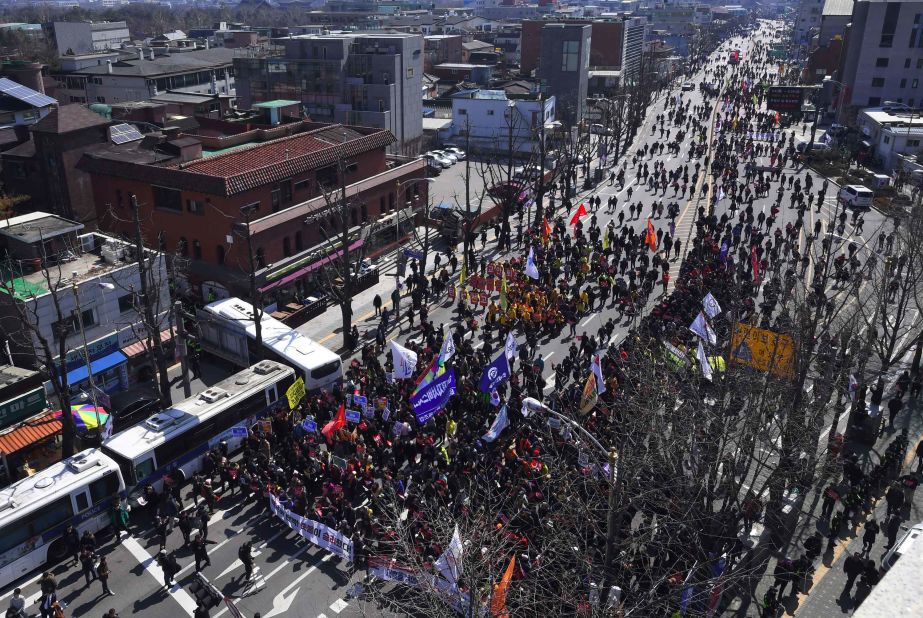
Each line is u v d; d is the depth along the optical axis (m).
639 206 67.06
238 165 51.00
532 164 76.75
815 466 26.86
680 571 22.17
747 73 165.38
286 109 68.88
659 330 36.75
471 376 36.19
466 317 44.56
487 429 32.53
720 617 23.78
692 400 26.69
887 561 23.47
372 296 51.50
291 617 24.52
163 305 42.59
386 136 60.03
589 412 32.47
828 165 83.75
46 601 23.67
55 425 33.22
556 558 22.03
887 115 93.62
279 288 49.38
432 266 56.81
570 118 116.00
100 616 24.67
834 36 153.12
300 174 52.16
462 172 90.12
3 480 31.84
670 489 24.81
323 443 33.56
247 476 30.39
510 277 49.66
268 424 33.06
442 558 21.25
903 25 103.88
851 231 61.44
